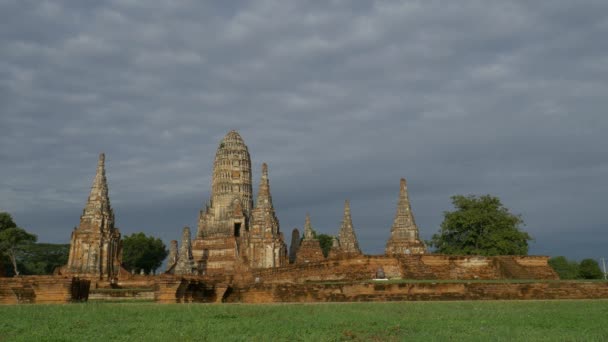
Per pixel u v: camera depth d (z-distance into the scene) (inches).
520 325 874.1
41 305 1194.0
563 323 884.6
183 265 2726.4
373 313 1003.9
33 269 4867.1
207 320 922.1
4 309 1075.9
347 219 3789.4
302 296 1387.8
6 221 4183.1
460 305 1141.1
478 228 3253.0
